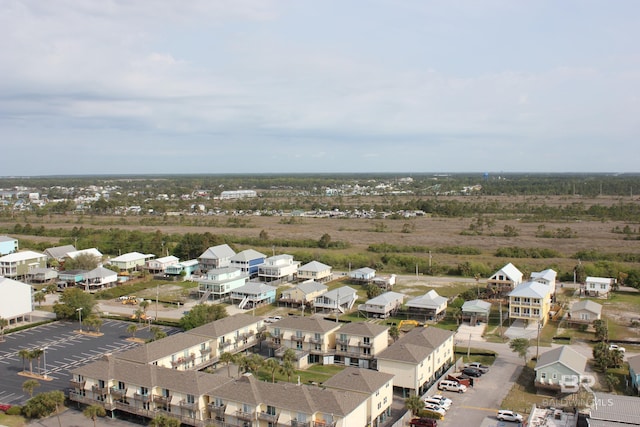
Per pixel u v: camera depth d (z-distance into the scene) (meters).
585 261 174.12
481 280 155.62
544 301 111.94
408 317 117.12
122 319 116.75
